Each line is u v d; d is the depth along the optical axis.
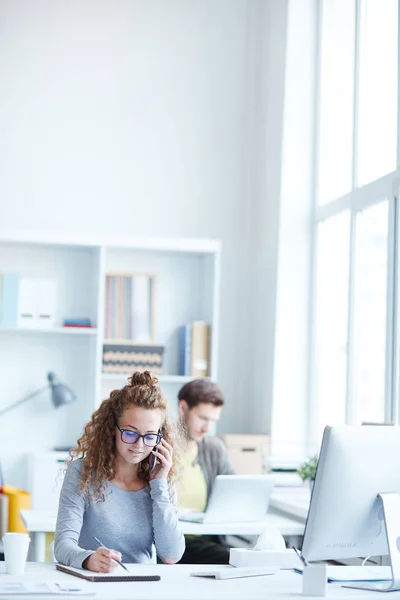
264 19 6.45
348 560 4.43
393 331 4.79
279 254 5.93
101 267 5.75
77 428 6.00
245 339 6.38
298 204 5.98
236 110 6.45
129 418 2.98
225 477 3.99
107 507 3.02
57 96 6.18
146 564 2.93
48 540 4.94
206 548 4.28
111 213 6.22
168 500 3.07
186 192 6.35
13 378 5.93
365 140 5.33
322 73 5.98
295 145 5.98
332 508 2.61
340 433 2.60
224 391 6.33
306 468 4.91
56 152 6.16
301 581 2.74
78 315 6.04
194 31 6.42
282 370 5.89
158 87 6.35
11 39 6.13
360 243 5.33
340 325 5.59
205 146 6.39
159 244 5.86
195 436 4.54
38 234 5.65
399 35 4.85
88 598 2.32
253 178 6.45
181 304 6.22
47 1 6.20
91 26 6.27
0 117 6.09
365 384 5.20
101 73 6.27
